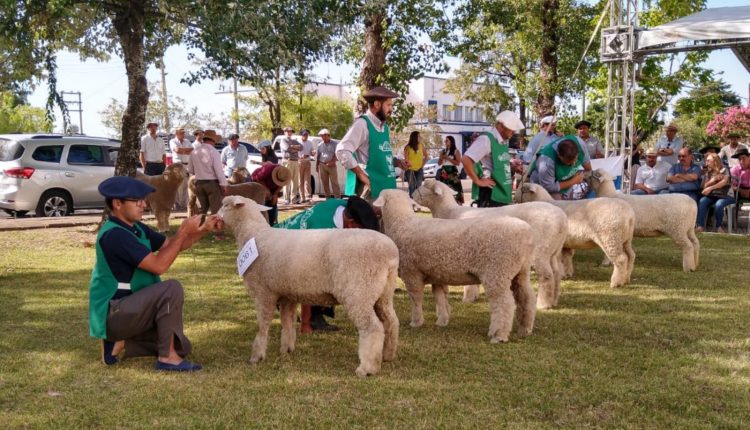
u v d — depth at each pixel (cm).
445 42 1502
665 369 442
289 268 440
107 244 441
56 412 373
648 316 594
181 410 378
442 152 1408
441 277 532
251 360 470
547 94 2078
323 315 577
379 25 1409
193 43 1027
